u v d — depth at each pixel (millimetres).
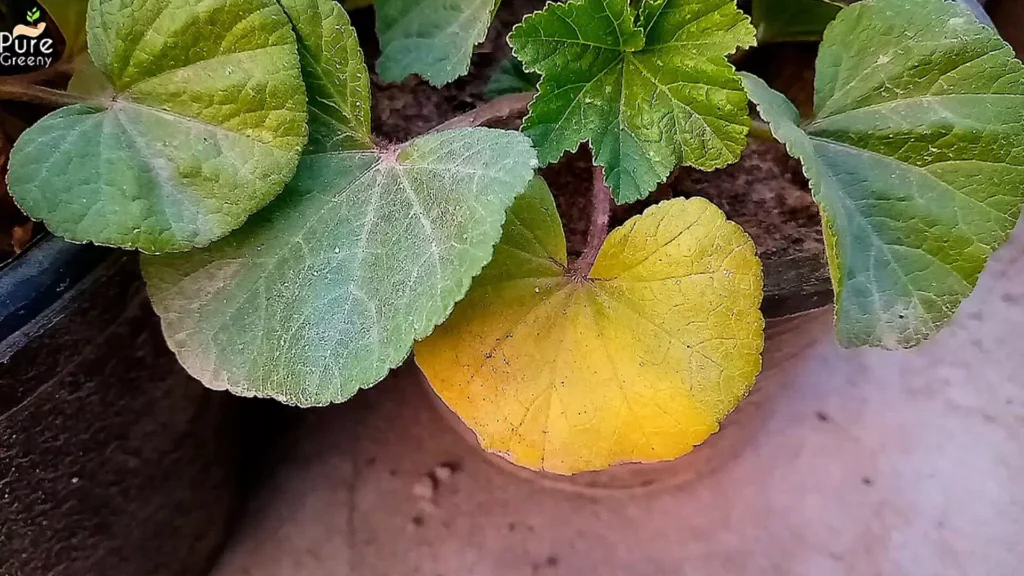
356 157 130
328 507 215
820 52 139
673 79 128
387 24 150
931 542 216
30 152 117
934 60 134
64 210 116
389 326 116
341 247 124
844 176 135
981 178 133
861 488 223
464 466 223
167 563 183
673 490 220
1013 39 266
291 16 122
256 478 217
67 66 143
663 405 129
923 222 133
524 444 133
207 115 122
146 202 119
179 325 127
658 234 127
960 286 132
